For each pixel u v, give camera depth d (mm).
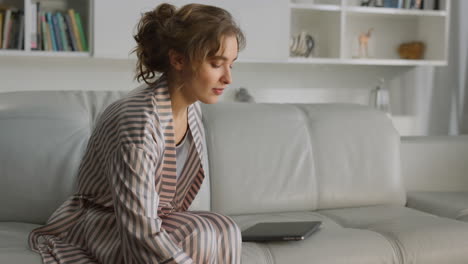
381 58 3832
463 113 3971
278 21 3281
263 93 3637
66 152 1793
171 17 1179
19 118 1802
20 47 2941
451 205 2023
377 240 1618
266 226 1690
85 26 3186
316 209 2068
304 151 2076
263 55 3264
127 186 1096
